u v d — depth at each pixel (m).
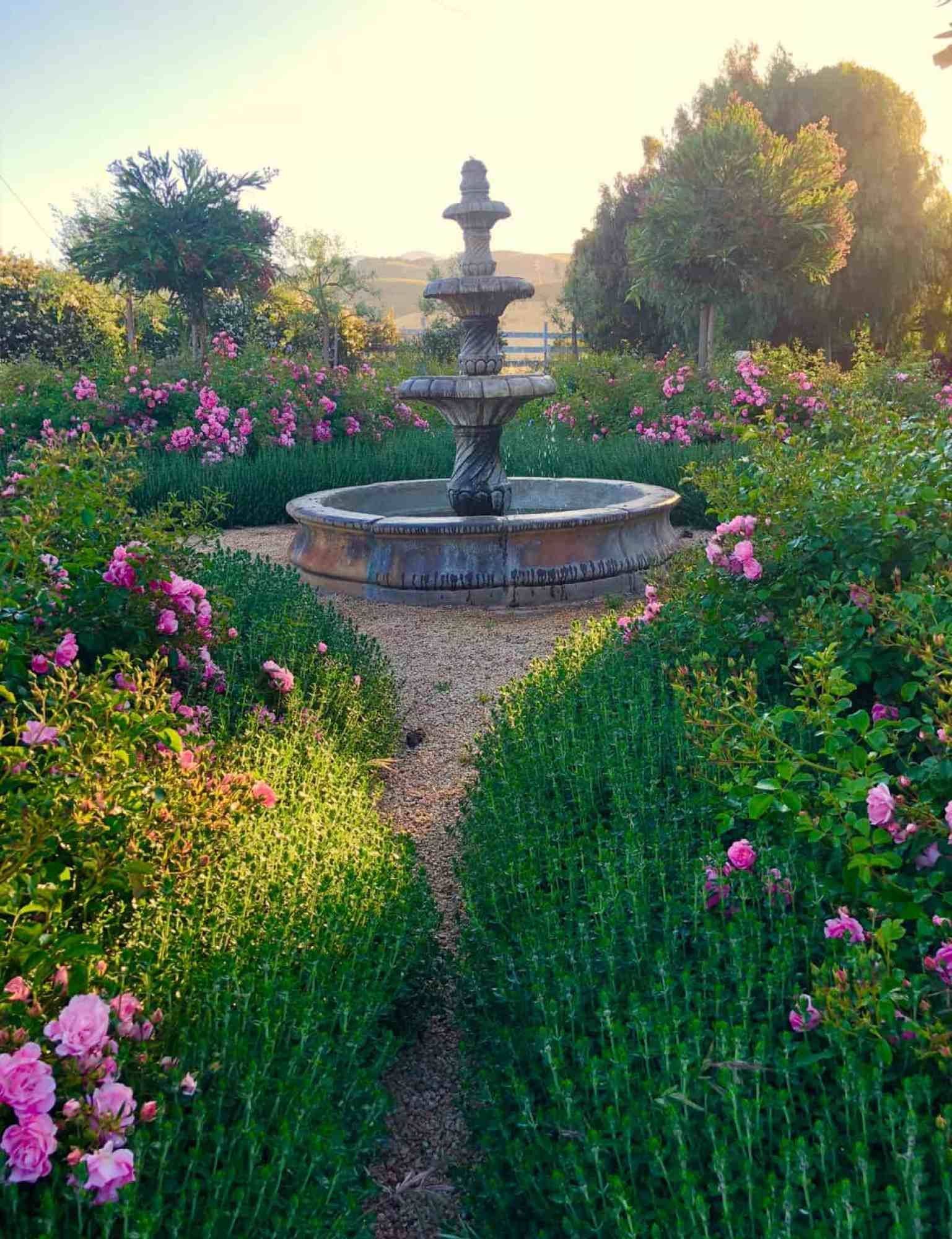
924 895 2.35
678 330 27.94
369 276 26.66
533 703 4.48
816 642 3.68
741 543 4.17
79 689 3.33
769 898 2.59
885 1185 1.85
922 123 26.70
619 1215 1.84
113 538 4.34
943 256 27.31
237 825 3.18
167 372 12.70
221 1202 1.89
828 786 2.59
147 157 17.97
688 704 3.46
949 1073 1.95
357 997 2.46
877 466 4.25
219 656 4.69
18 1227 1.75
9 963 2.13
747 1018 2.17
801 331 27.03
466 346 7.93
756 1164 1.95
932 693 2.91
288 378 12.83
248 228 18.62
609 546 7.62
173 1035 2.25
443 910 3.52
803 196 19.42
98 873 2.47
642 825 3.26
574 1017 2.37
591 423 13.73
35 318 23.86
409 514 9.21
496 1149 2.22
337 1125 2.10
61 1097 1.91
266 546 9.57
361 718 4.77
